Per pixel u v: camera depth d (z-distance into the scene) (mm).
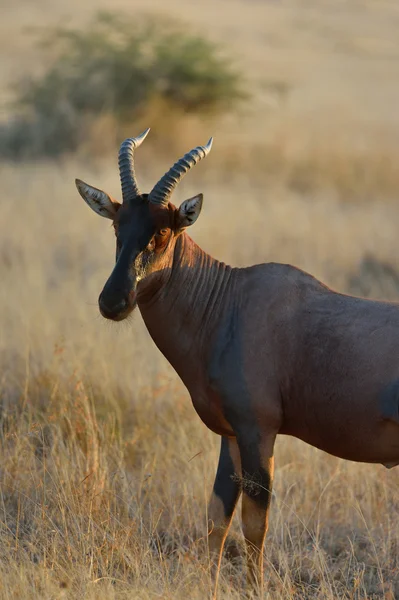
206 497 22125
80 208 52562
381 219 53906
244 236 48281
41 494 22359
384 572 20875
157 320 19203
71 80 80750
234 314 18891
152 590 18266
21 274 39531
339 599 19000
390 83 128375
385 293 40750
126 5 187625
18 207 52062
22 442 24281
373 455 18281
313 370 18094
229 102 85438
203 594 18219
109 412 26938
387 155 73188
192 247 19281
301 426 18641
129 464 24797
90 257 44469
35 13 170375
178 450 25344
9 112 86375
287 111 100188
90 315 33906
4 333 32500
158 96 82062
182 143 79375
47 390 28203
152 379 29359
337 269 43906
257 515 18453
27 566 18938
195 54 83375
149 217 18250
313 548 21234
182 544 21453
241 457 18562
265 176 67375
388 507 22781
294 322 18422
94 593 17719
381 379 17547
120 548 19625
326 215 54344
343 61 149750
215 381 18656
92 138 76688
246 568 19578
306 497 22969
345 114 99750
